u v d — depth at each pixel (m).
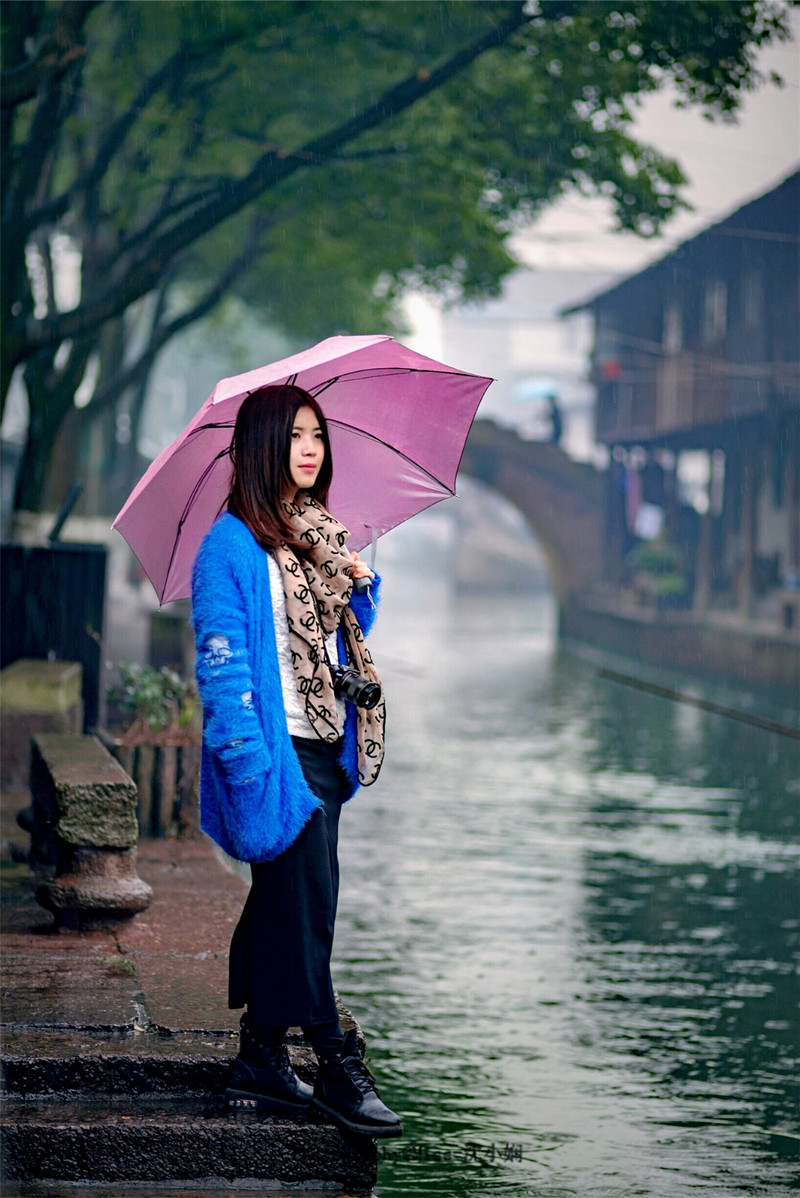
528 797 17.48
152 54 19.48
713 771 20.03
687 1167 7.10
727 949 10.86
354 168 20.92
